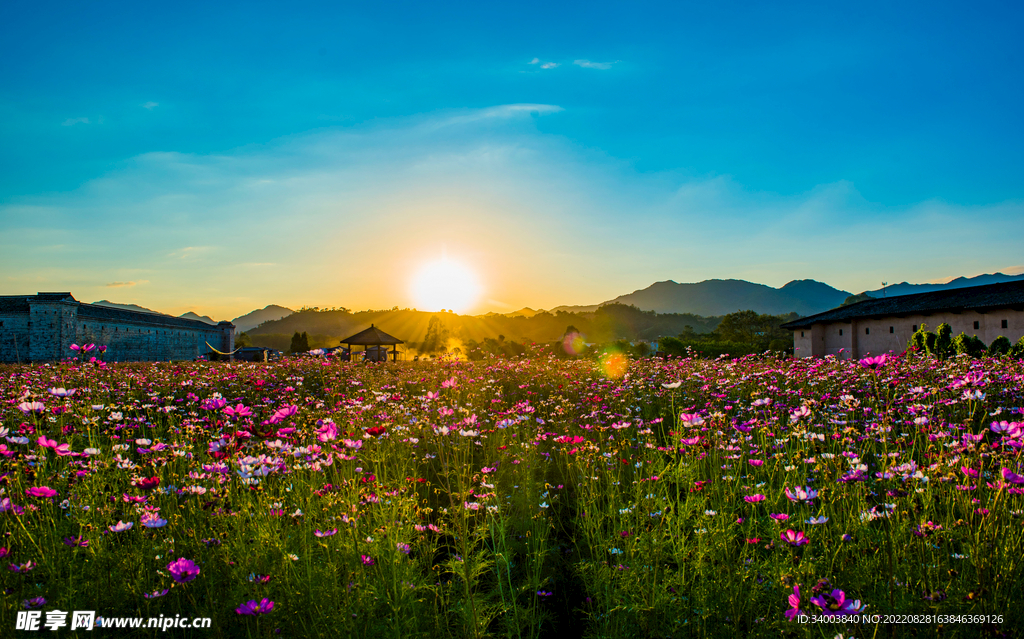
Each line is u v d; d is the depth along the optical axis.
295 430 4.59
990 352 17.84
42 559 2.74
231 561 2.72
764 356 12.61
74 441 5.18
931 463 3.49
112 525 2.98
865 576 2.59
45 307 33.25
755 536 3.02
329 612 2.52
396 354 34.12
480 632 2.54
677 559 2.84
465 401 8.22
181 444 4.63
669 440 5.72
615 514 3.71
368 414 6.19
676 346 32.41
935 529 2.61
